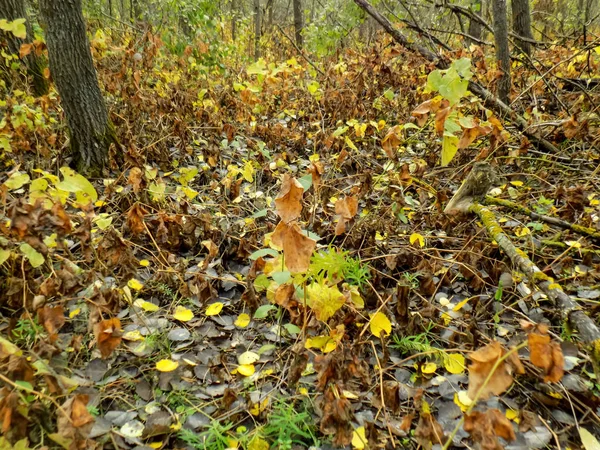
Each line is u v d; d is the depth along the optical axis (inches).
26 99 88.7
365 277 55.9
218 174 86.3
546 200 71.1
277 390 43.1
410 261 59.6
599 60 133.4
